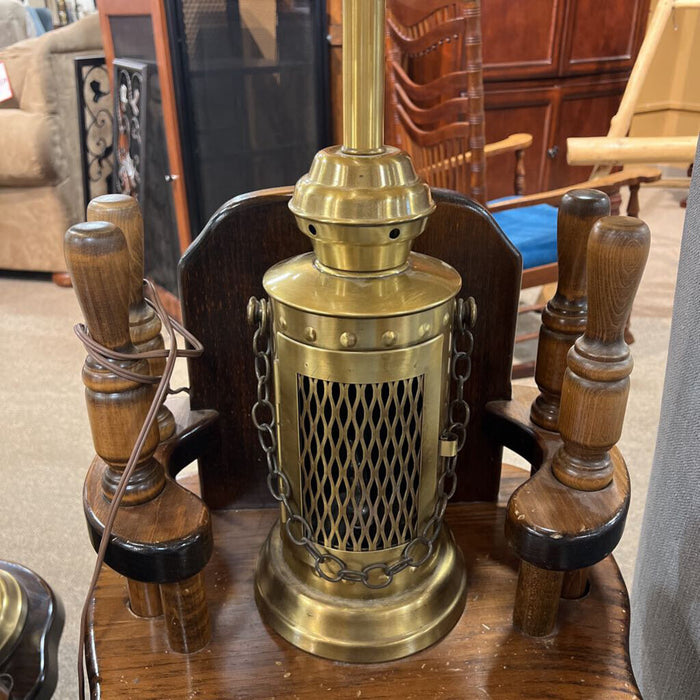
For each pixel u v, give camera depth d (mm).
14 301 2422
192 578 495
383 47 412
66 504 1449
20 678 478
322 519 508
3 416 1749
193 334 598
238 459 655
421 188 436
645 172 1711
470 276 594
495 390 639
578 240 531
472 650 526
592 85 2533
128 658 521
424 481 506
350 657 514
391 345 438
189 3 1648
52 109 2295
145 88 1831
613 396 462
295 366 462
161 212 2031
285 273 469
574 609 560
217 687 499
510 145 1894
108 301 422
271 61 1841
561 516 475
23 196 2422
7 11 3287
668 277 2477
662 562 607
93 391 450
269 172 1961
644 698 649
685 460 559
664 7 1810
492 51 2307
